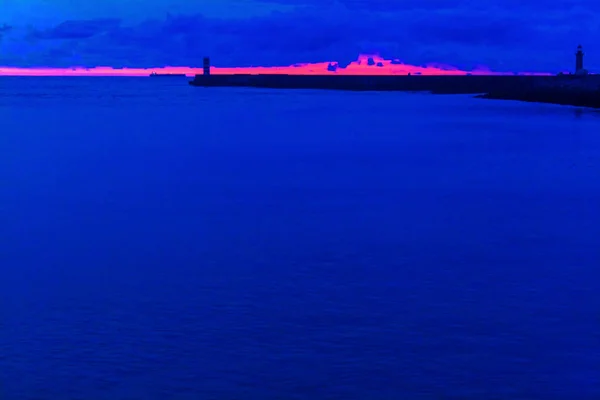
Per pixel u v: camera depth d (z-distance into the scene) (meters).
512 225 19.41
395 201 23.09
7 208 21.84
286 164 32.62
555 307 12.75
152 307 12.77
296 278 14.51
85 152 37.62
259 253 16.47
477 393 9.65
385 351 10.92
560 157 34.41
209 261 15.78
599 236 18.09
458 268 15.22
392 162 33.22
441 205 22.36
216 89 197.25
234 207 22.02
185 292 13.60
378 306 12.85
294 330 11.71
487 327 11.82
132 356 10.73
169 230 18.81
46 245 17.16
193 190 25.33
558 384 9.88
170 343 11.20
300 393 9.66
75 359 10.63
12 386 9.83
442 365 10.45
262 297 13.33
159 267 15.28
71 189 25.53
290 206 22.20
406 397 9.55
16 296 13.34
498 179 27.84
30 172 30.03
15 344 11.12
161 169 30.95
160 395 9.62
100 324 11.95
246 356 10.75
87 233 18.44
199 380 10.02
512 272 14.89
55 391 9.71
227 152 37.66
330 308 12.75
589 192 24.59
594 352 10.82
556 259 15.90
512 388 9.78
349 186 26.25
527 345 11.10
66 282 14.21
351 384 9.91
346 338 11.41
